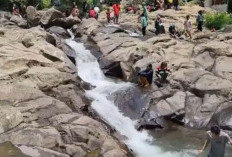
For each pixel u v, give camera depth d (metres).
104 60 16.73
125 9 31.78
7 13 26.41
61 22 23.12
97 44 18.19
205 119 12.91
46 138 9.32
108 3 36.44
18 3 30.47
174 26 21.17
